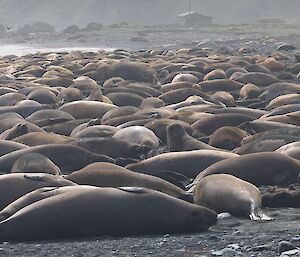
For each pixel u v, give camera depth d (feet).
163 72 305.73
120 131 155.63
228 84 255.29
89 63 340.39
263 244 83.66
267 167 116.57
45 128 173.27
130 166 128.57
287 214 101.50
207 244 86.22
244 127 161.17
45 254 84.38
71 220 91.20
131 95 223.10
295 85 237.66
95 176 108.06
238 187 103.45
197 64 322.96
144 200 93.09
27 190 103.45
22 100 221.87
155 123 161.99
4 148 141.38
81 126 169.89
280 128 150.00
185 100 219.61
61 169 132.05
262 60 341.00
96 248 86.33
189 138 144.97
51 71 303.68
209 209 96.32
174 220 93.04
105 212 91.81
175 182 115.44
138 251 84.23
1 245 89.40
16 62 395.55
